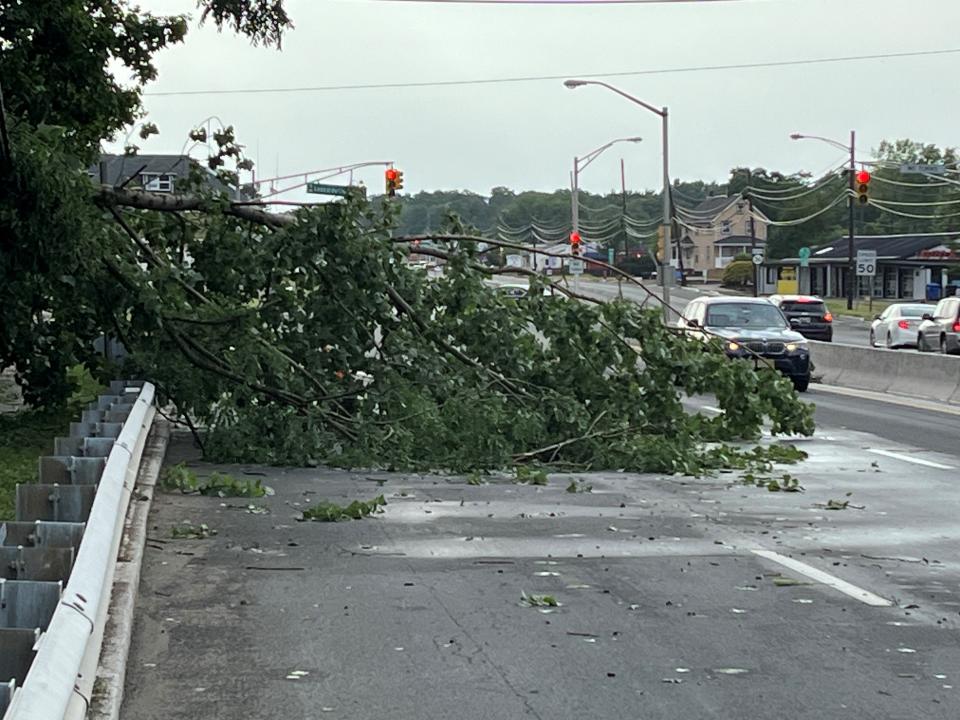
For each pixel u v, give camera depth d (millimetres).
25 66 19297
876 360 30969
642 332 16625
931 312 48062
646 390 16594
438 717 6094
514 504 12641
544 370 16391
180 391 15281
